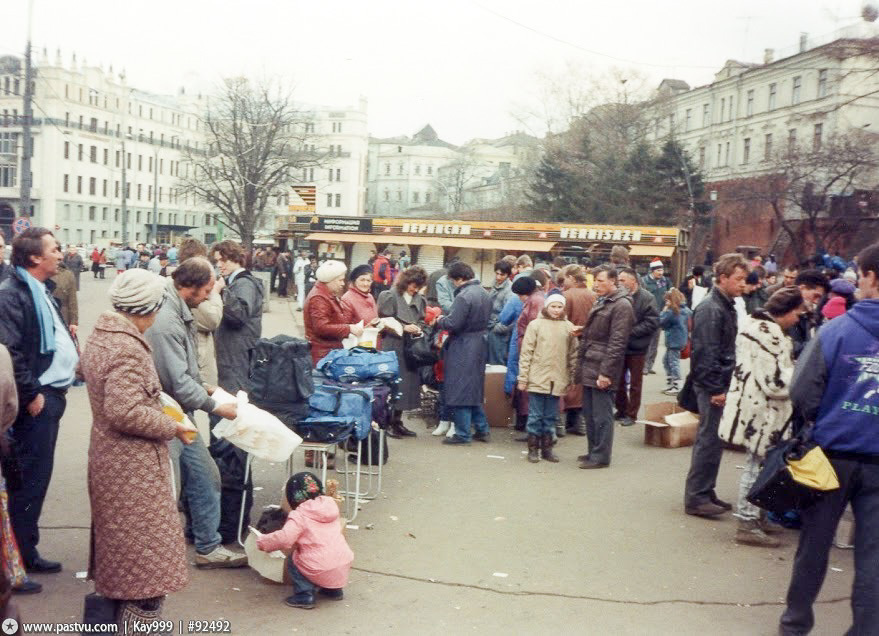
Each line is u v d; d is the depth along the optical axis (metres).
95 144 95.50
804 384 4.40
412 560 5.73
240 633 4.52
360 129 122.62
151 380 4.05
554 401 8.68
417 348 9.39
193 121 114.31
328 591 5.01
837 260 13.11
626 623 4.83
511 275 11.52
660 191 47.50
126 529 3.94
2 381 3.79
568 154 49.38
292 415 5.81
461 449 9.17
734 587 5.43
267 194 53.19
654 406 10.07
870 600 4.17
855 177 37.75
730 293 6.74
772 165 44.09
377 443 8.13
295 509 4.97
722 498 7.54
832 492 4.39
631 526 6.62
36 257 5.09
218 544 5.53
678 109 68.44
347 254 38.22
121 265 42.19
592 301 10.11
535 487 7.67
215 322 5.88
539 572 5.58
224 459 5.77
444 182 122.00
